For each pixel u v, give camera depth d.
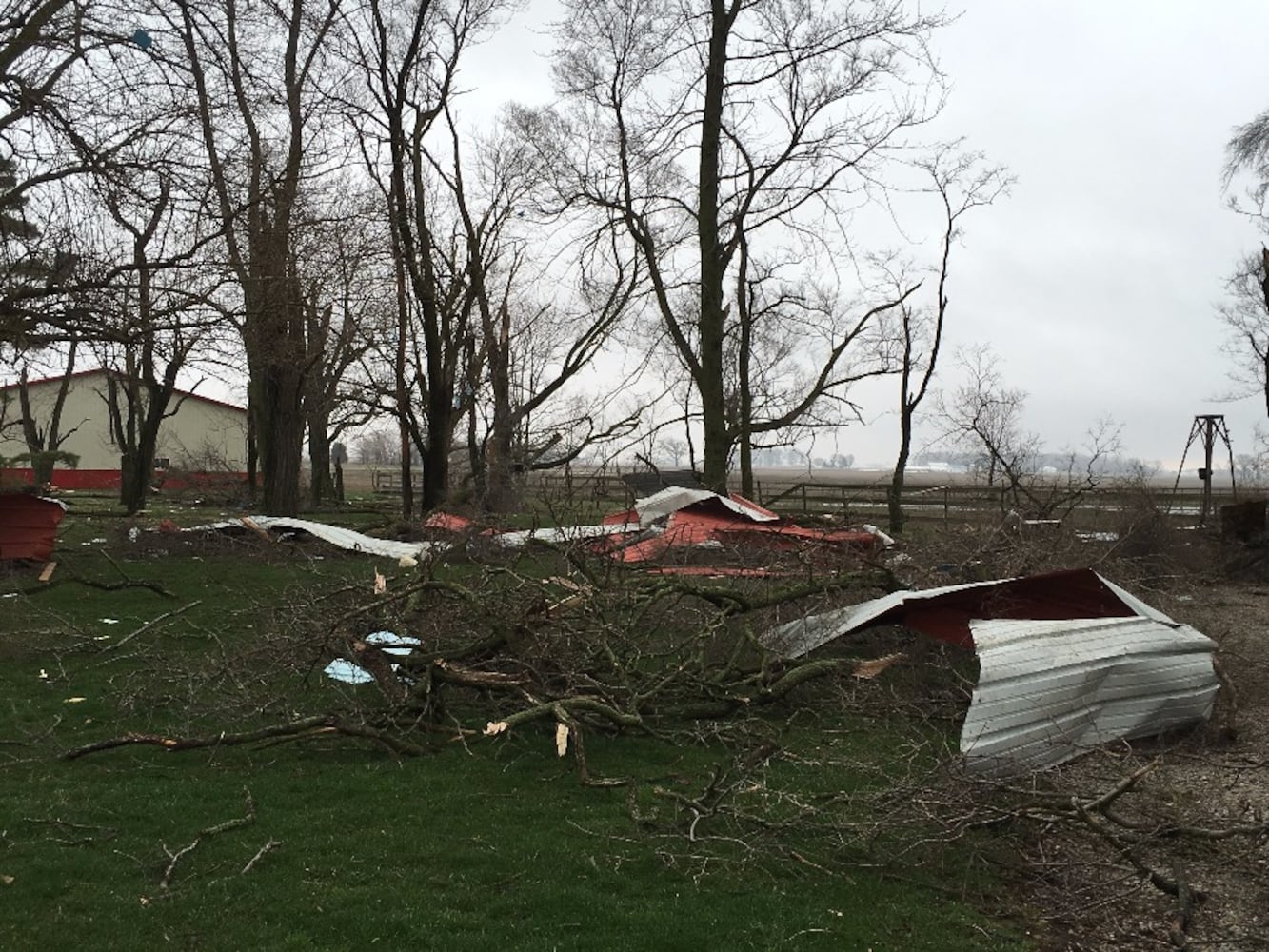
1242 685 9.04
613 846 5.54
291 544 17.73
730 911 4.78
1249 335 32.12
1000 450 27.61
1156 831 5.31
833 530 16.66
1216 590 16.12
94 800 6.03
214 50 15.74
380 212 21.03
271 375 23.17
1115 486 19.45
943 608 8.94
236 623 11.54
